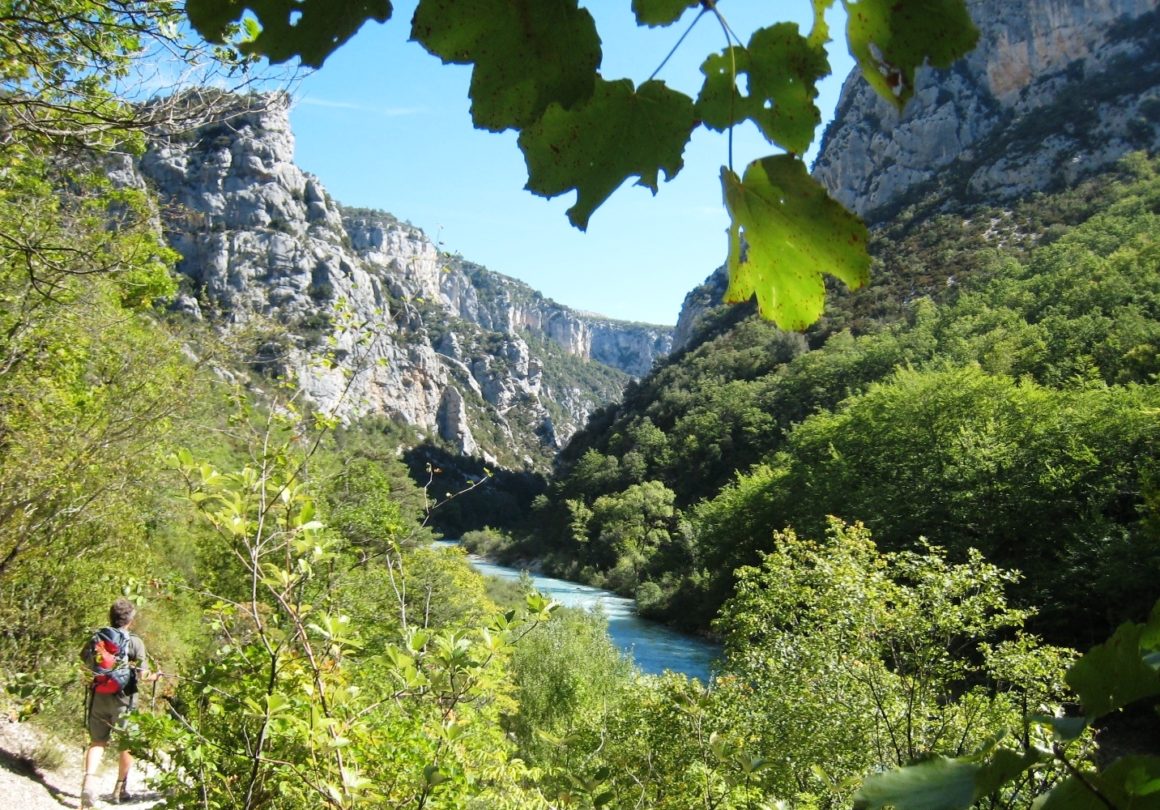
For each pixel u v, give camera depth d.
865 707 6.48
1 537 5.41
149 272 6.48
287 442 3.02
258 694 2.71
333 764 2.63
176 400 6.27
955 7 0.49
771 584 8.34
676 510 48.12
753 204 0.57
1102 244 46.91
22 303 5.70
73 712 5.64
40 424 5.86
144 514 6.99
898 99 0.52
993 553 18.81
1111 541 15.87
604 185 0.56
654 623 28.94
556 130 0.54
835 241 0.56
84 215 5.82
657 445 57.12
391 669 2.92
